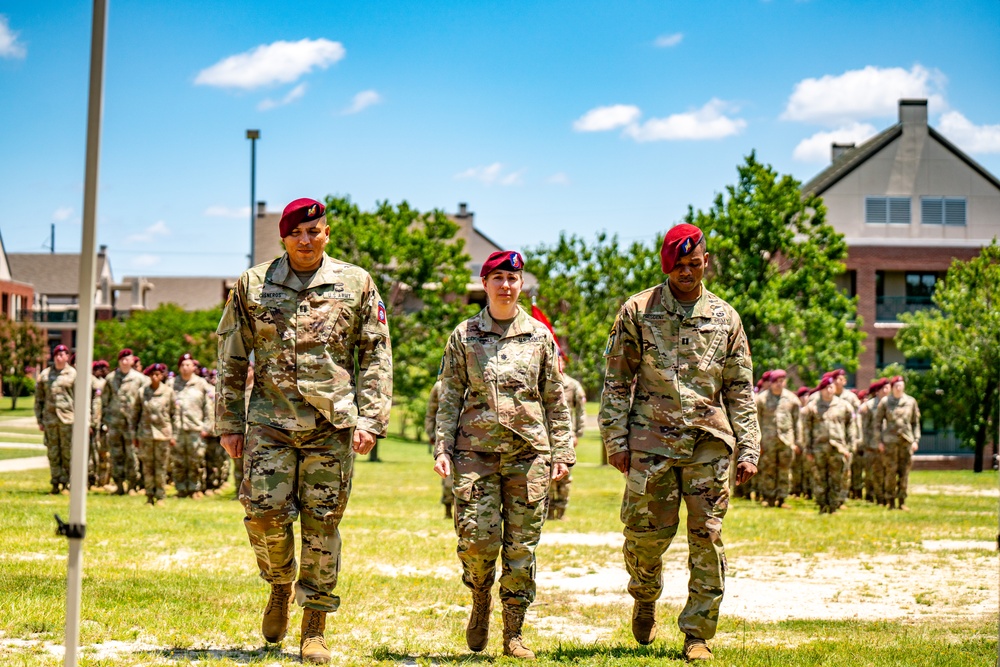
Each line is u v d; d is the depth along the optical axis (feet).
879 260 173.68
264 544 23.39
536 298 147.02
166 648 24.40
